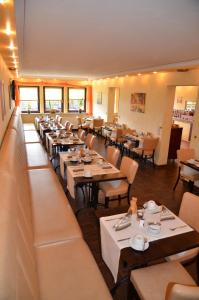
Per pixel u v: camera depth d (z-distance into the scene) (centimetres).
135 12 197
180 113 998
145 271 200
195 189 496
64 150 640
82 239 245
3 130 374
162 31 255
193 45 319
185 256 223
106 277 250
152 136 683
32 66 637
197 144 510
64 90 1143
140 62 496
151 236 209
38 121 998
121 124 880
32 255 195
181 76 556
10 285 105
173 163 685
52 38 304
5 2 146
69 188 373
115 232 212
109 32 266
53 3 182
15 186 198
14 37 247
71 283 187
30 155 538
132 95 786
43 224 264
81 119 1089
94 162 404
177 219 238
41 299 171
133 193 466
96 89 1123
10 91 597
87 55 430
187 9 188
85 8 192
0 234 125
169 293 150
